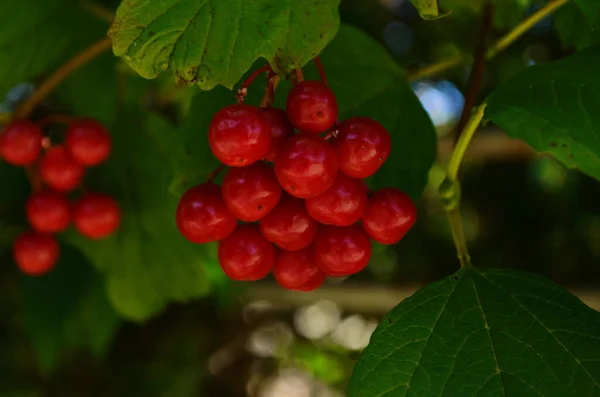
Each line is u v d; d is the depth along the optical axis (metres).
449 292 0.24
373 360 0.23
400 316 0.23
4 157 0.29
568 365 0.22
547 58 0.35
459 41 0.34
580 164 0.23
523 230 0.41
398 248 0.42
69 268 0.37
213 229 0.24
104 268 0.33
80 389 0.42
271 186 0.23
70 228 0.32
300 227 0.23
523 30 0.26
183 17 0.23
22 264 0.30
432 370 0.23
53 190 0.30
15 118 0.29
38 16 0.29
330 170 0.23
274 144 0.23
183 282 0.33
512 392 0.22
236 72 0.23
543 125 0.23
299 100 0.23
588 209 0.40
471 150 0.37
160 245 0.32
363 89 0.26
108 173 0.32
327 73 0.26
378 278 0.43
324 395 0.48
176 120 0.37
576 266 0.40
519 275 0.24
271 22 0.23
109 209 0.30
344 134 0.23
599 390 0.22
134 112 0.32
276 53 0.23
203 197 0.24
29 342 0.40
